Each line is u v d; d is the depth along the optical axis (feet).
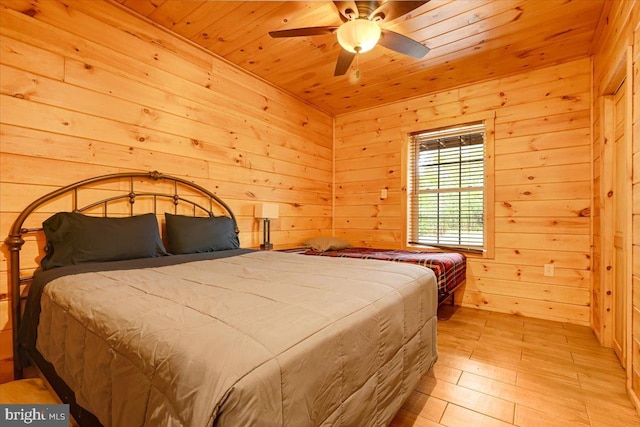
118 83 7.08
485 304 10.39
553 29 7.68
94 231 5.98
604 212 7.43
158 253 6.94
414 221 12.23
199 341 2.52
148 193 7.64
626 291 5.56
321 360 2.84
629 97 5.41
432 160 11.89
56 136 6.16
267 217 9.98
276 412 2.28
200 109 8.81
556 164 9.37
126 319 3.12
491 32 7.82
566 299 9.18
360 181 13.42
